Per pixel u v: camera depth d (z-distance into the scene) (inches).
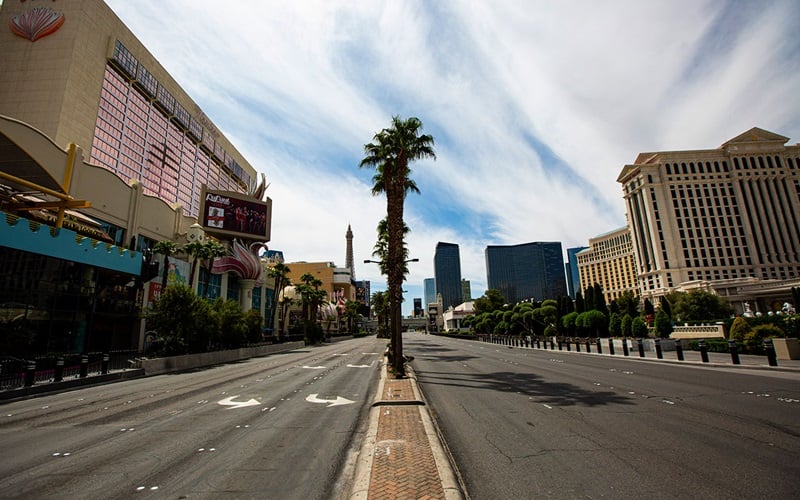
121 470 237.5
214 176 4434.1
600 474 214.4
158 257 1461.6
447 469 210.8
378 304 3762.3
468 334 3718.0
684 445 261.4
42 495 201.5
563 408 390.9
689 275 4749.0
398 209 801.6
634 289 6505.9
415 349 1715.1
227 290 2078.0
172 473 230.4
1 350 847.7
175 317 1019.3
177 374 855.7
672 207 4926.2
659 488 194.1
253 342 1628.9
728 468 218.4
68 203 1043.3
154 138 3255.4
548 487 198.8
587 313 1785.2
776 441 265.4
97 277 1145.4
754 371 647.1
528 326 2534.5
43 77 2341.3
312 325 2532.0
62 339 1033.5
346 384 627.2
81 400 530.0
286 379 709.3
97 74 2576.3
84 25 2468.0
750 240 4820.4
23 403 522.6
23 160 1019.9
